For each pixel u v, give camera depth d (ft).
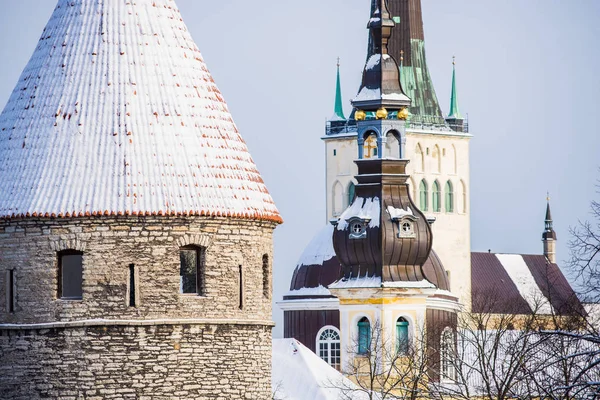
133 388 431.02
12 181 437.58
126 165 435.53
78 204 431.84
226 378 439.63
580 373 375.66
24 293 434.30
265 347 448.65
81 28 448.24
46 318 432.25
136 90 442.91
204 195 437.99
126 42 447.01
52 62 447.01
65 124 439.22
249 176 449.48
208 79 453.58
